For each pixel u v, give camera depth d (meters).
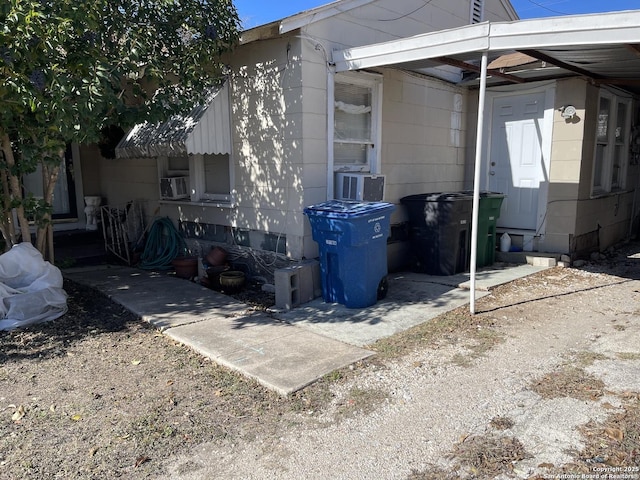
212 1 5.98
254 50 6.43
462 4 8.80
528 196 8.13
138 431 3.19
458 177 8.79
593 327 4.93
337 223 5.47
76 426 3.27
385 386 3.74
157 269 8.01
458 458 2.86
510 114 8.22
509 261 8.04
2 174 5.74
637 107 9.59
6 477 2.75
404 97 7.45
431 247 7.11
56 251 8.98
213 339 4.72
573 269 7.46
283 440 3.08
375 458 2.89
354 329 4.97
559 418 3.25
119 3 5.58
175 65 6.11
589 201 7.99
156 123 5.96
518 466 2.77
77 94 4.68
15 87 4.59
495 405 3.44
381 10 7.00
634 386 3.64
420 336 4.73
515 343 4.54
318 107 6.16
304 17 5.84
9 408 3.52
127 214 9.23
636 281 6.73
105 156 9.43
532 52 5.64
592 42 4.51
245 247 7.09
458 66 6.52
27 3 4.27
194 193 7.86
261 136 6.53
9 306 5.11
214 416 3.36
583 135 7.42
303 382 3.77
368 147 7.12
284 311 5.61
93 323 5.31
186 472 2.79
